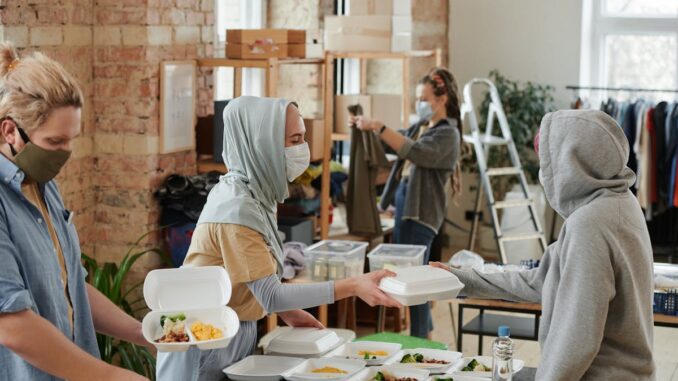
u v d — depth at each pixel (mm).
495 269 4590
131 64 4941
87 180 5016
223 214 2873
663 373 5395
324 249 4883
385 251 5043
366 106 6262
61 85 2273
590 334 2473
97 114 5020
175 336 2504
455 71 8602
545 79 8383
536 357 5578
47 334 2250
